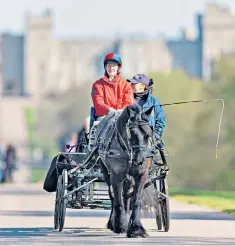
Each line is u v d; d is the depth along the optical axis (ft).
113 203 237.86
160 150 235.81
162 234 240.32
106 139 230.27
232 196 440.86
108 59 241.96
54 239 228.02
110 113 236.02
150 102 237.66
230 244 219.20
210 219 294.25
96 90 242.78
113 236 232.73
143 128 223.92
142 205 239.71
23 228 260.83
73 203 248.32
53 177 257.55
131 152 223.71
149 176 238.27
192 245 216.33
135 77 238.07
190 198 421.18
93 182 249.34
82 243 218.79
